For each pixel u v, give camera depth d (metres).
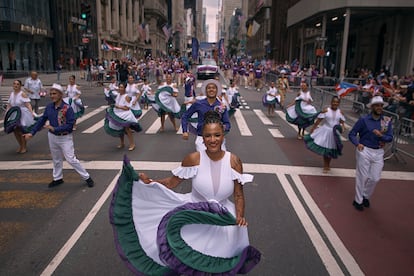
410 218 5.80
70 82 12.59
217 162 3.25
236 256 3.11
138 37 78.00
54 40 40.94
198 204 3.07
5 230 5.13
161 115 12.32
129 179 3.26
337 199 6.52
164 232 3.02
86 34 27.98
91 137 11.27
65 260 4.38
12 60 32.34
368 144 5.88
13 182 7.06
